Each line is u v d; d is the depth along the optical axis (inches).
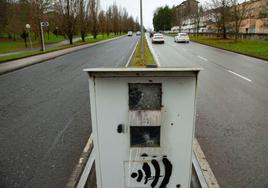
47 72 475.5
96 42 1582.2
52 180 128.1
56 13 1396.4
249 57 667.4
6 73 471.5
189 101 86.0
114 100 86.4
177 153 91.8
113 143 91.1
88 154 152.7
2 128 199.8
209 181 124.0
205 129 189.0
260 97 277.7
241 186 120.6
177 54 752.3
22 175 133.2
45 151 159.3
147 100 87.0
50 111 239.6
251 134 179.5
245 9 1290.6
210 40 1398.9
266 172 132.0
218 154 150.7
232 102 259.3
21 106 258.2
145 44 1202.6
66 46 1205.1
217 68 482.6
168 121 88.0
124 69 81.9
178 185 96.2
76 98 284.0
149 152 91.7
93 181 123.1
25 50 1072.8
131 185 96.3
